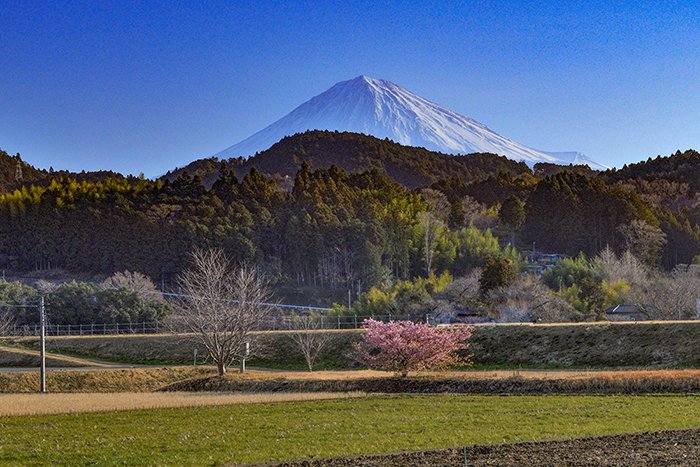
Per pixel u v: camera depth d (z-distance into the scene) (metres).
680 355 59.56
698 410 37.88
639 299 99.75
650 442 30.59
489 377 49.12
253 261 158.00
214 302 60.62
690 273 112.12
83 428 36.28
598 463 27.31
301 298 147.75
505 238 192.75
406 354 53.50
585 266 129.88
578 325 67.12
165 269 164.38
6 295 108.12
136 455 30.08
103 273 169.38
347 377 53.53
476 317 97.12
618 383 44.72
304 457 29.20
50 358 74.19
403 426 35.34
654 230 163.62
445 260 161.62
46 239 176.12
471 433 33.28
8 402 44.84
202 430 35.31
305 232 161.88
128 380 60.31
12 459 29.70
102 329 103.69
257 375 57.69
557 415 37.31
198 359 74.50
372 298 112.12
